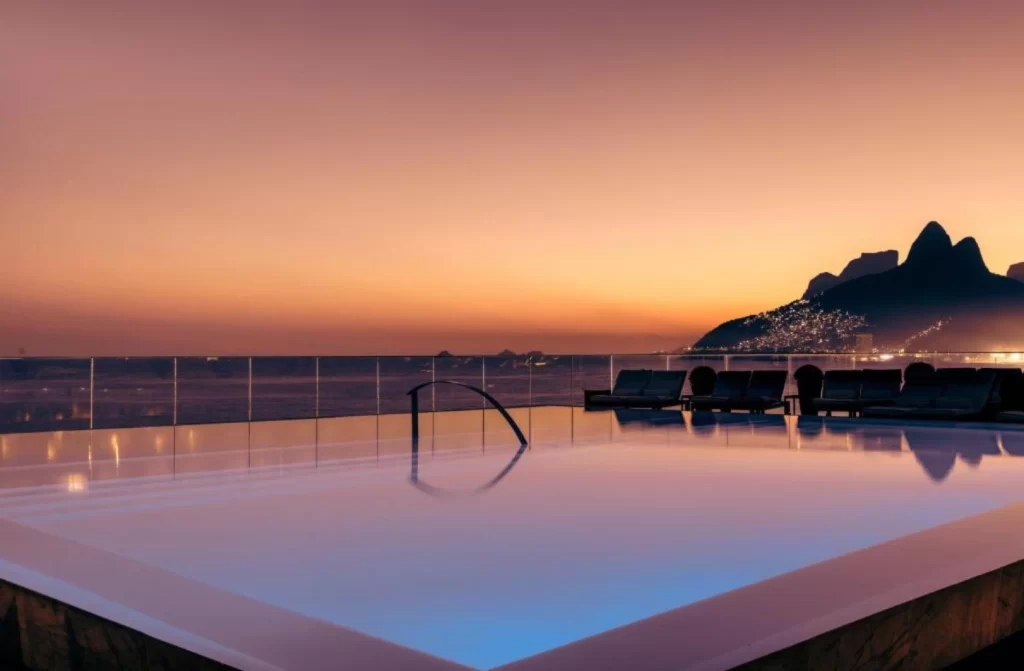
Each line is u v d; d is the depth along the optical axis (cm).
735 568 339
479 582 323
